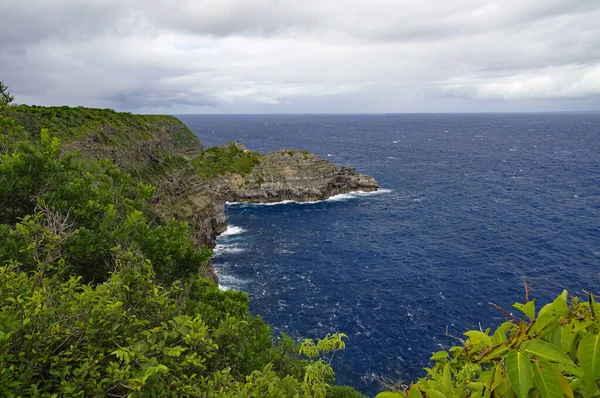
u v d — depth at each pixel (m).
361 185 124.44
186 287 22.11
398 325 48.94
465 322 49.34
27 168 19.69
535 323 3.66
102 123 73.75
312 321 50.38
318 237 83.81
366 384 39.06
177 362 9.99
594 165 165.12
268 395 9.33
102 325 8.64
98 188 23.05
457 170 162.12
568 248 71.00
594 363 3.03
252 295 57.81
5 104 24.67
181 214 67.31
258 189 114.00
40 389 7.37
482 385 3.99
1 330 7.50
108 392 8.52
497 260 67.19
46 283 10.69
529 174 148.50
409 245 76.81
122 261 12.95
